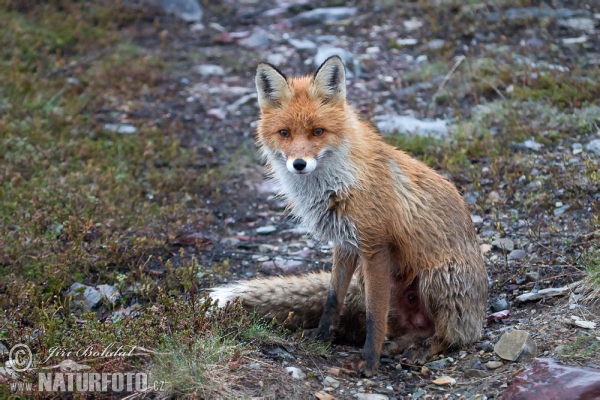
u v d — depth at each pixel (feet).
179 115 48.32
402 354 24.03
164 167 41.52
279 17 66.59
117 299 27.48
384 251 23.08
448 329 23.75
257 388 20.40
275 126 23.91
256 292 25.18
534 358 21.65
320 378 21.88
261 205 38.50
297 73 53.42
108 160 40.32
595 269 24.68
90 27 59.98
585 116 39.68
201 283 29.19
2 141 39.17
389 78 51.62
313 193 23.59
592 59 48.14
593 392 18.30
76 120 44.11
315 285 25.63
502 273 28.32
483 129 40.68
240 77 54.90
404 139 40.32
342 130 23.43
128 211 34.58
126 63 55.06
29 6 61.05
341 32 61.31
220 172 41.32
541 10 56.44
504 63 48.80
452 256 23.89
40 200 32.94
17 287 26.53
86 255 29.45
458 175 36.52
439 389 21.39
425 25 59.11
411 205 23.63
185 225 34.71
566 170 33.68
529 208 32.91
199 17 65.98
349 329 25.73
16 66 50.31
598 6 56.85
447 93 46.78
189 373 20.11
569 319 23.16
